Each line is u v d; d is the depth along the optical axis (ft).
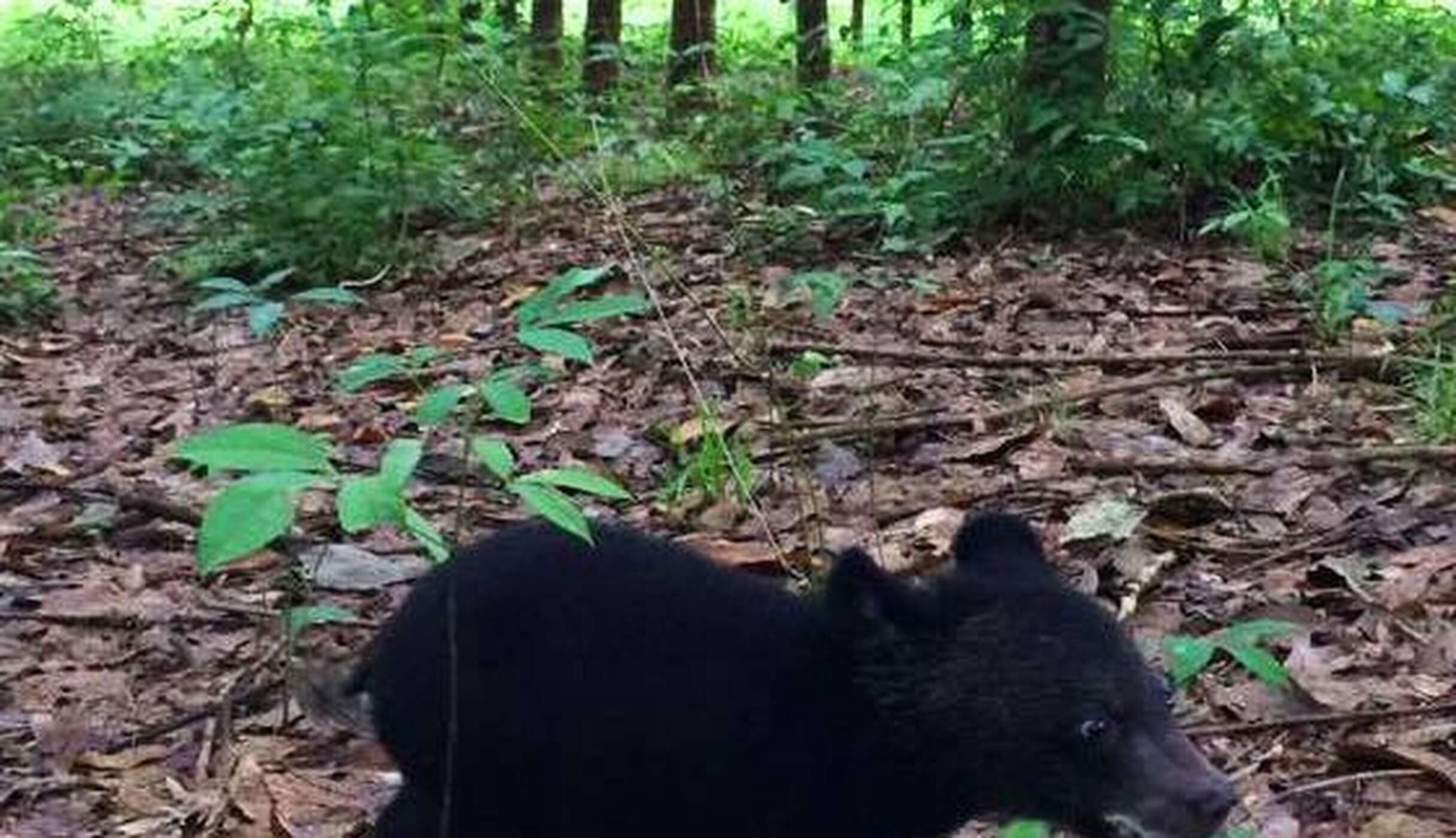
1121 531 20.68
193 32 86.53
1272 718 17.24
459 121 45.60
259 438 11.57
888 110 40.37
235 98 42.75
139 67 68.85
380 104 40.98
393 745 14.74
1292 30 36.42
